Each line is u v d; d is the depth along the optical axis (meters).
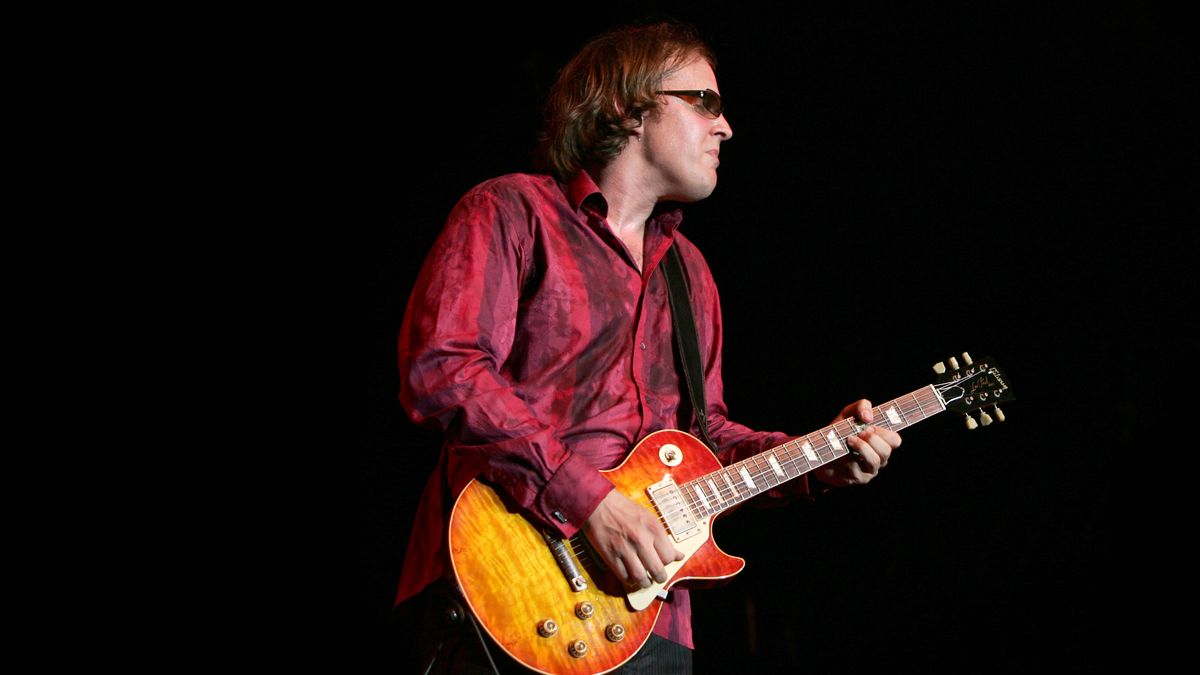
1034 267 3.63
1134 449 3.39
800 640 3.52
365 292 3.52
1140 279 3.52
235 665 3.21
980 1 3.76
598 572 1.78
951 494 3.54
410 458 3.45
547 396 1.87
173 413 3.32
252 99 3.42
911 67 3.81
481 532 1.72
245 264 3.44
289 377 3.43
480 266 1.82
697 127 2.10
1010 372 3.59
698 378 2.11
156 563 3.21
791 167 3.87
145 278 3.34
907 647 3.45
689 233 3.92
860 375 3.72
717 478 1.98
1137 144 3.60
